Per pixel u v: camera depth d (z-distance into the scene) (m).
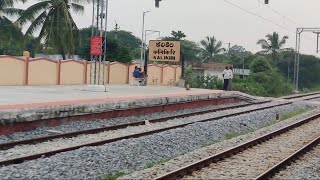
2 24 42.38
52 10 44.19
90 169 11.49
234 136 20.39
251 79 62.88
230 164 13.51
